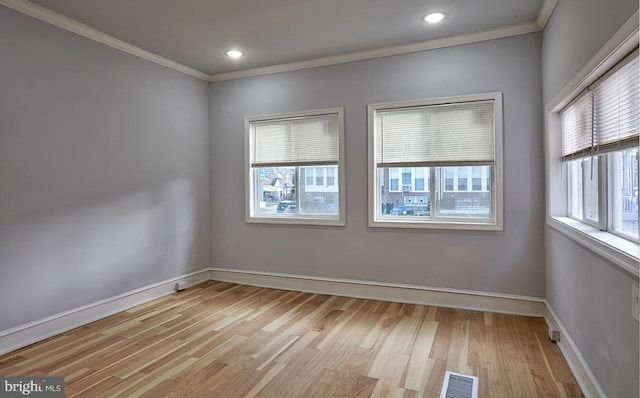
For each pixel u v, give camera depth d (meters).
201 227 4.74
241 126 4.66
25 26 2.90
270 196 4.64
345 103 4.11
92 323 3.35
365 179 4.04
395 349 2.78
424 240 3.83
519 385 2.27
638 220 1.74
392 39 3.68
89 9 3.01
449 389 2.23
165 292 4.21
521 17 3.23
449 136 3.73
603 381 1.92
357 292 4.12
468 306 3.68
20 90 2.87
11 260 2.80
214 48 3.88
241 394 2.20
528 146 3.43
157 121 4.10
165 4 2.95
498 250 3.56
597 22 1.91
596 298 2.02
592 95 2.17
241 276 4.71
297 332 3.12
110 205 3.58
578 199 2.84
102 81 3.50
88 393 2.21
